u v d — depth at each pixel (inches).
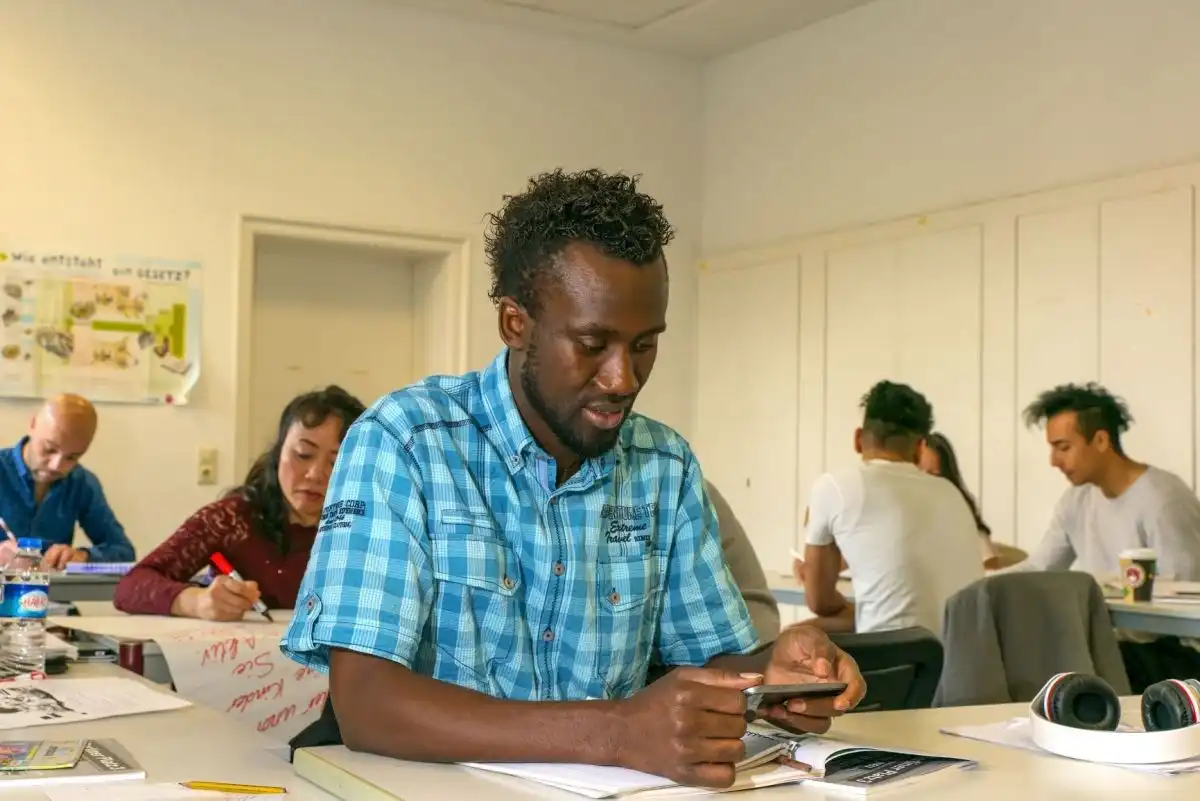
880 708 70.5
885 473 123.0
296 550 101.7
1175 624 109.2
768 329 206.5
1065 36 162.2
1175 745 43.6
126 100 173.0
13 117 165.8
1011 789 40.1
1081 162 159.9
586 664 47.6
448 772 40.2
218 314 178.2
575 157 209.8
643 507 50.3
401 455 45.4
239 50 181.2
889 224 185.2
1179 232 146.7
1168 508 135.8
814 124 200.7
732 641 51.7
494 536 46.1
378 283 203.0
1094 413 139.2
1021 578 97.2
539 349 43.3
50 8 168.2
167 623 86.8
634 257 41.9
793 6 193.5
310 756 43.0
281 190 183.8
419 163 195.0
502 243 45.3
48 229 167.2
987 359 169.6
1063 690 47.1
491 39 201.9
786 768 41.0
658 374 219.3
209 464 176.4
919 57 183.0
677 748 37.5
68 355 167.3
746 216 214.1
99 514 153.9
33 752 45.4
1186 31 148.1
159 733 51.4
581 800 36.6
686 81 222.4
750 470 209.3
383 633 42.8
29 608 67.9
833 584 127.2
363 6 191.0
